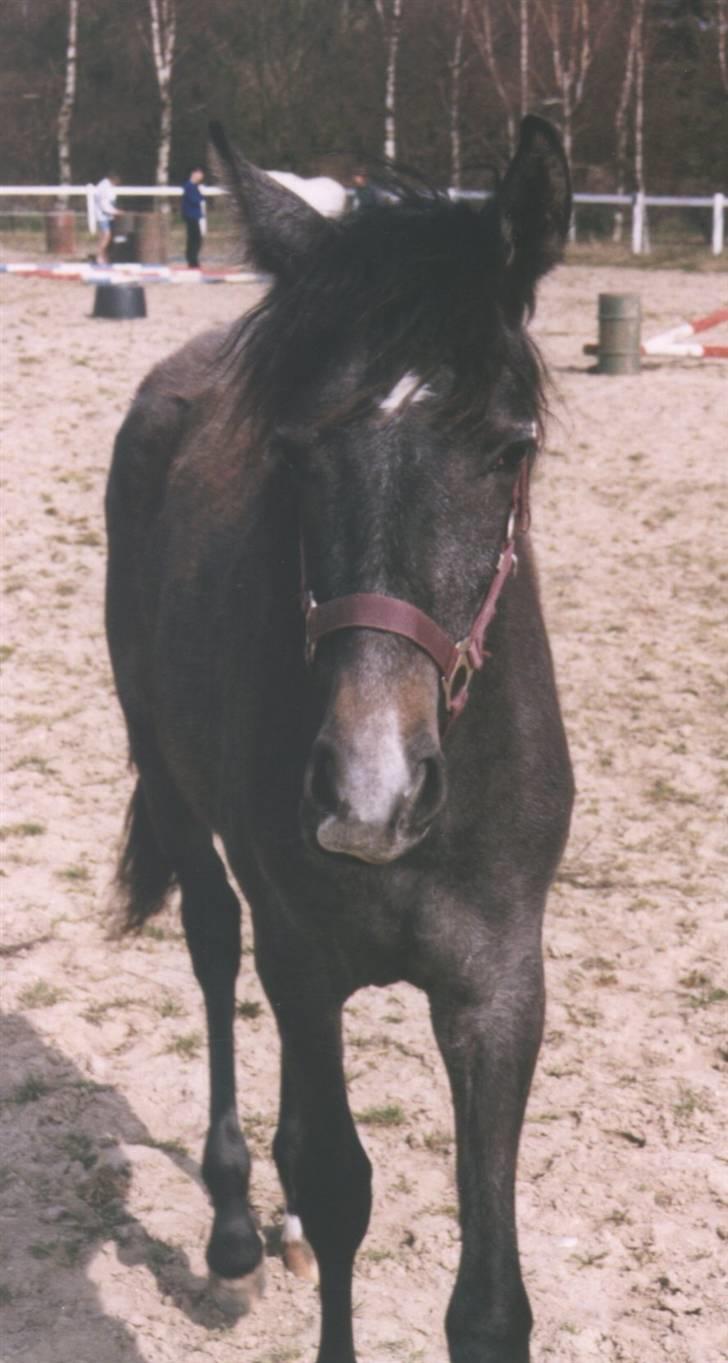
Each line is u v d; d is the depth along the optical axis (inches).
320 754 87.1
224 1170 135.2
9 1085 158.1
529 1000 105.7
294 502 104.7
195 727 128.8
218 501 134.4
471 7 1181.1
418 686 88.1
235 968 149.8
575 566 338.6
